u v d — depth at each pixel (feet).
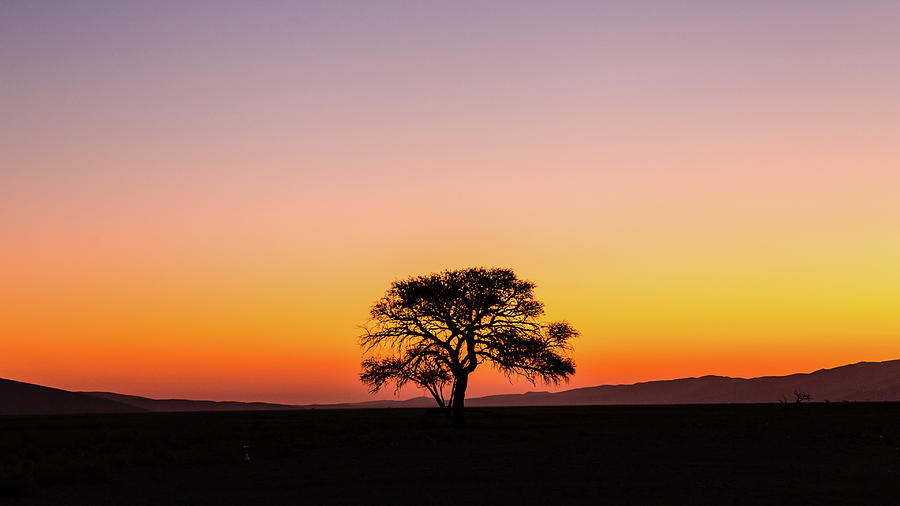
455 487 79.20
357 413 436.76
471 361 215.92
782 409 369.91
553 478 85.97
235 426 227.61
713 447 129.80
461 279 217.36
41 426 245.86
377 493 75.31
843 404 409.28
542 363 215.10
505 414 320.29
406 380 217.97
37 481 84.28
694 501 68.69
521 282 218.18
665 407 485.56
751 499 69.77
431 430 186.60
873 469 94.02
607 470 93.56
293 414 427.74
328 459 111.86
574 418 268.41
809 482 81.51
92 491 78.69
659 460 106.22
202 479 88.22
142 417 385.29
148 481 86.74
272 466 102.37
